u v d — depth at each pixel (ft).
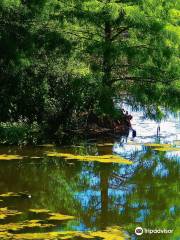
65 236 34.99
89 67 70.13
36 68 69.41
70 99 68.64
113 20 66.44
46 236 34.73
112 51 66.59
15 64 67.82
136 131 77.71
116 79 69.62
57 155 58.08
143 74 69.15
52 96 70.08
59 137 67.56
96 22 67.46
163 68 68.85
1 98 68.33
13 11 69.87
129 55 66.49
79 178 50.88
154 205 43.93
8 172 51.08
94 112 72.18
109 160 56.54
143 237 36.55
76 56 70.49
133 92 68.64
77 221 38.75
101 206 43.21
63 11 68.90
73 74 69.72
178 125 84.69
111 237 35.47
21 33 69.46
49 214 39.70
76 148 63.05
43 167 53.42
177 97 68.64
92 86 67.67
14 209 40.34
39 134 65.10
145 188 48.98
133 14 65.21
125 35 71.20
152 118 71.41
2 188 46.06
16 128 63.57
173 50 67.15
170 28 66.33
